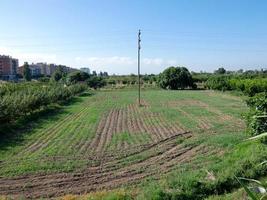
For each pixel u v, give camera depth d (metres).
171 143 19.44
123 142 20.05
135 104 45.19
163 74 85.06
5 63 120.88
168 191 9.98
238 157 13.32
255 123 14.91
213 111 35.34
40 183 13.00
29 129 25.12
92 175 13.85
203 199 9.68
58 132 23.89
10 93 36.66
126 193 10.27
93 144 19.66
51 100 39.94
